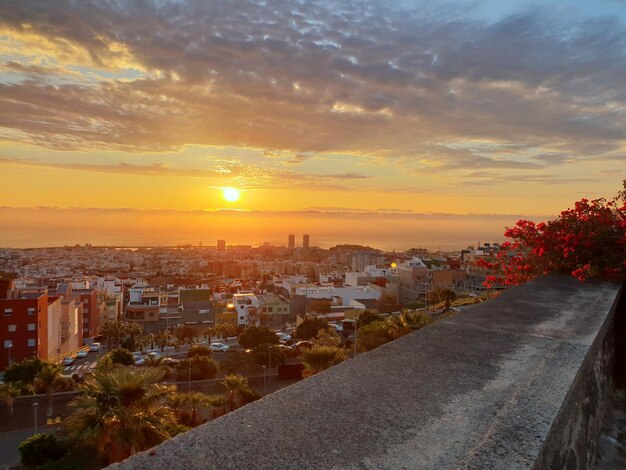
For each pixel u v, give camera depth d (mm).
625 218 5027
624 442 2553
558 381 1771
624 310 4004
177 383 32250
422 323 26844
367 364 1937
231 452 1187
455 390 1659
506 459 1193
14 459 21453
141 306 80125
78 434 11773
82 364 50812
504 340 2324
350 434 1306
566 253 4801
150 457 1154
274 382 35781
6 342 44719
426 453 1217
